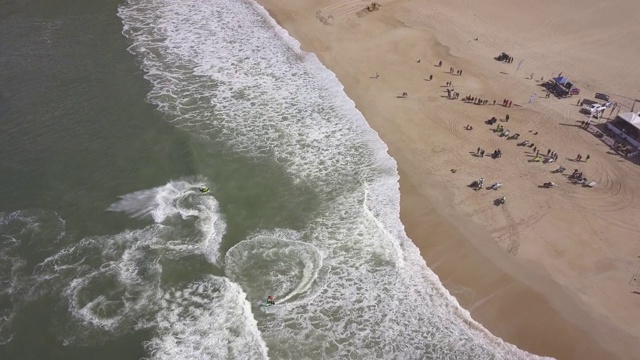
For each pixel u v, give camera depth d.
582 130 43.34
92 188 35.28
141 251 31.77
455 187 37.69
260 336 28.25
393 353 28.05
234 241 33.16
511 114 44.78
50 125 39.91
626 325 29.42
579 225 35.03
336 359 27.59
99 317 28.25
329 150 40.88
